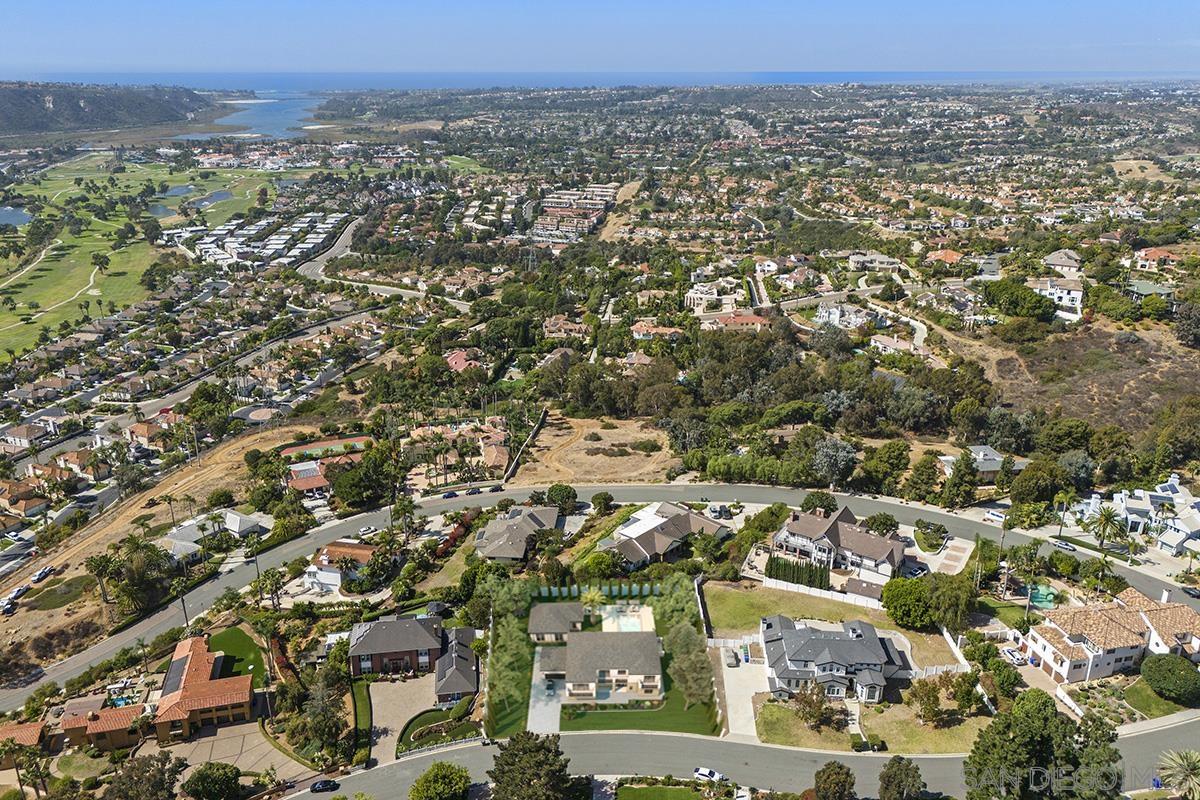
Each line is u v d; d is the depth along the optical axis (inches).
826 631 5625.0
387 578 6948.8
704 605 6225.4
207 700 5285.4
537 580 6555.1
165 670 5876.0
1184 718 4987.7
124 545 7578.7
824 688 5196.9
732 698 5270.7
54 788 4805.6
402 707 5393.7
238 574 7180.1
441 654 5797.2
